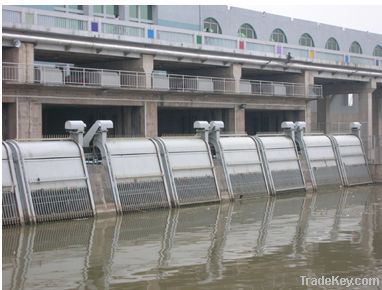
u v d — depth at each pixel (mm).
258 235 27297
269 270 20844
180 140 38906
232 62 49812
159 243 25328
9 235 26719
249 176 42531
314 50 58688
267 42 54344
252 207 37156
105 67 45875
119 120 45156
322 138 51000
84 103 39938
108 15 52344
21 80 37125
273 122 58969
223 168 40625
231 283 19250
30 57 37906
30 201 29438
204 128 40219
